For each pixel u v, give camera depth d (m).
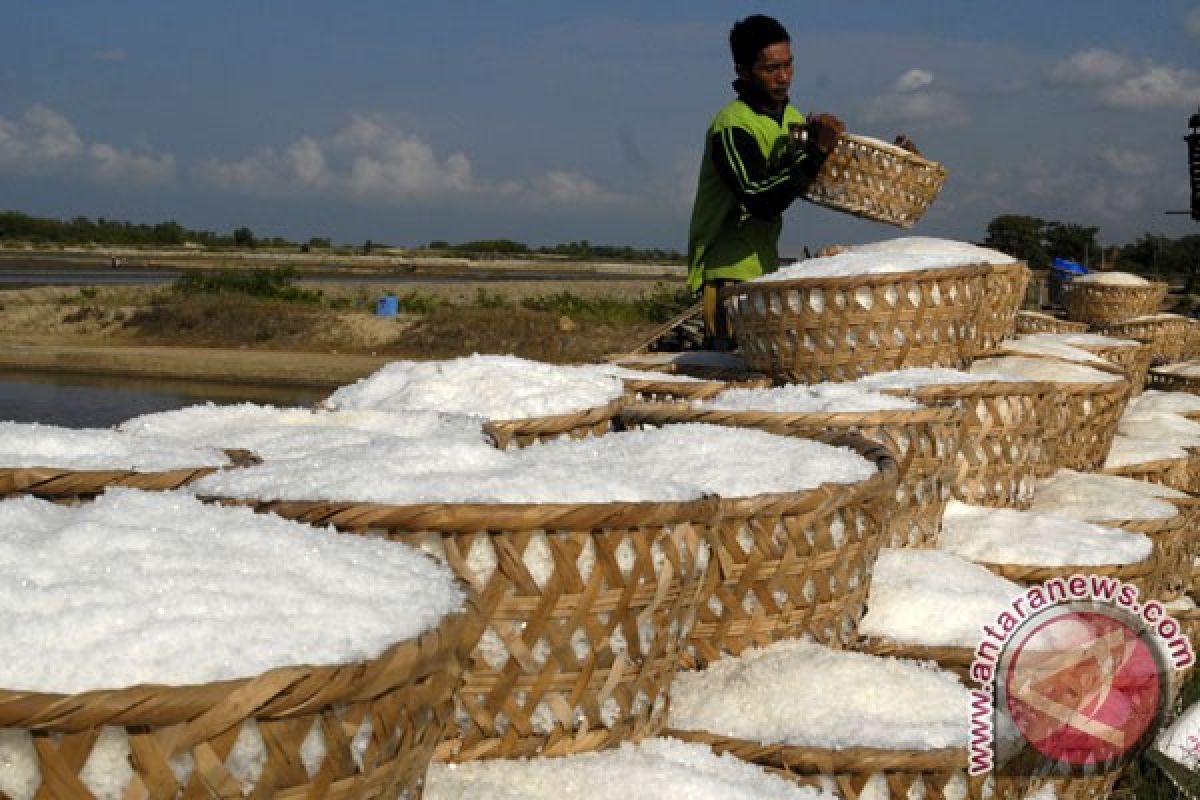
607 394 3.10
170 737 1.16
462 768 1.79
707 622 2.19
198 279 27.48
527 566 1.75
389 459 1.98
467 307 25.50
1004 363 3.97
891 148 4.48
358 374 18.72
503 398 2.91
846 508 2.30
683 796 1.78
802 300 3.53
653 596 1.84
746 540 2.18
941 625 2.51
